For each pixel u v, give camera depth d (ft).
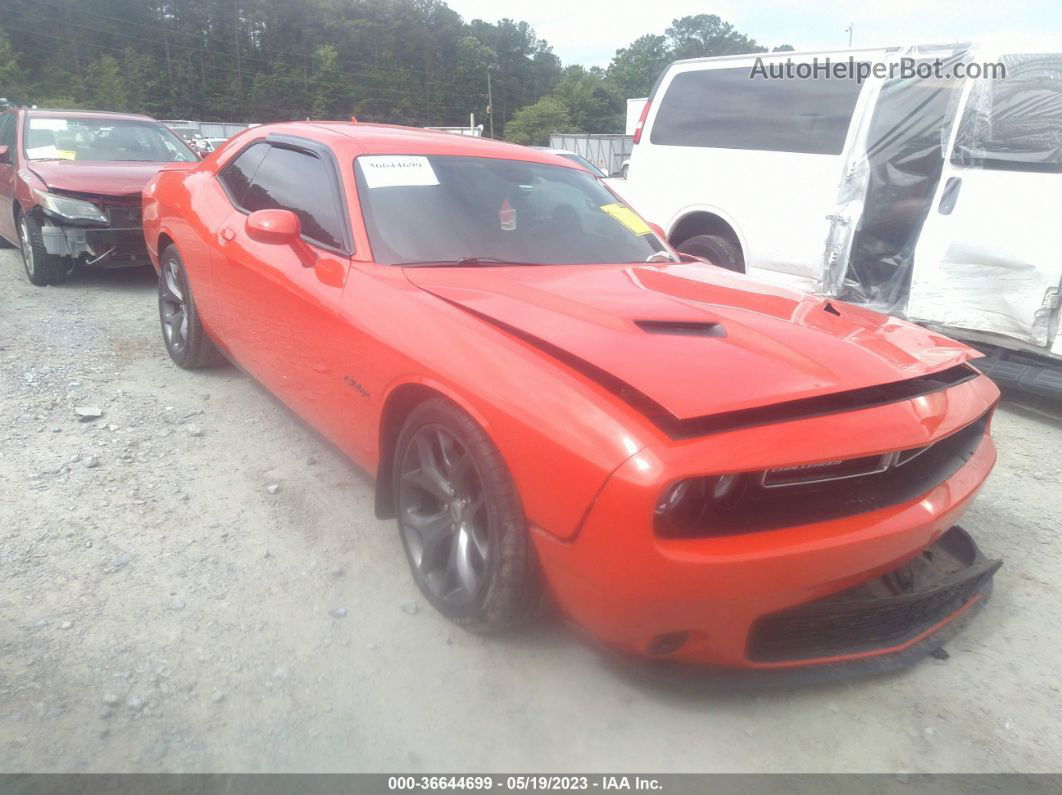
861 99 17.84
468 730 7.12
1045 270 14.97
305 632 8.31
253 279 11.46
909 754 7.12
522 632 8.45
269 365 11.60
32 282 23.40
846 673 7.57
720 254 20.51
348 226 10.11
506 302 8.53
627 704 7.54
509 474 7.30
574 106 366.43
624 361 7.14
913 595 7.80
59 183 21.76
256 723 7.06
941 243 16.39
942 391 8.08
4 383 14.71
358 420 9.46
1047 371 15.51
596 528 6.44
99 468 11.61
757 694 7.79
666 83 22.18
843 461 6.88
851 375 7.41
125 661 7.71
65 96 276.82
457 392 7.64
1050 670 8.37
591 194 12.42
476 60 367.04
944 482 8.05
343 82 337.72
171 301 15.80
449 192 10.93
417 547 8.85
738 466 6.34
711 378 6.96
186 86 312.71
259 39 327.88
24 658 7.64
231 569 9.36
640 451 6.30
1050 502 12.32
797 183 18.88
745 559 6.42
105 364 16.14
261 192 12.41
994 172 15.66
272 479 11.60
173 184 15.23
